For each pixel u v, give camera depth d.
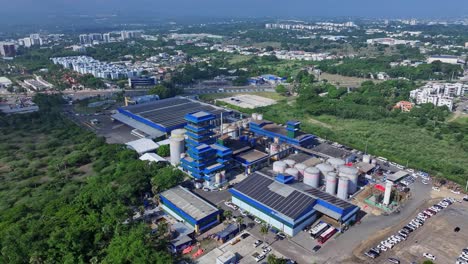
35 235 112.12
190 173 174.25
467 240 125.31
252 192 145.25
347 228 133.12
